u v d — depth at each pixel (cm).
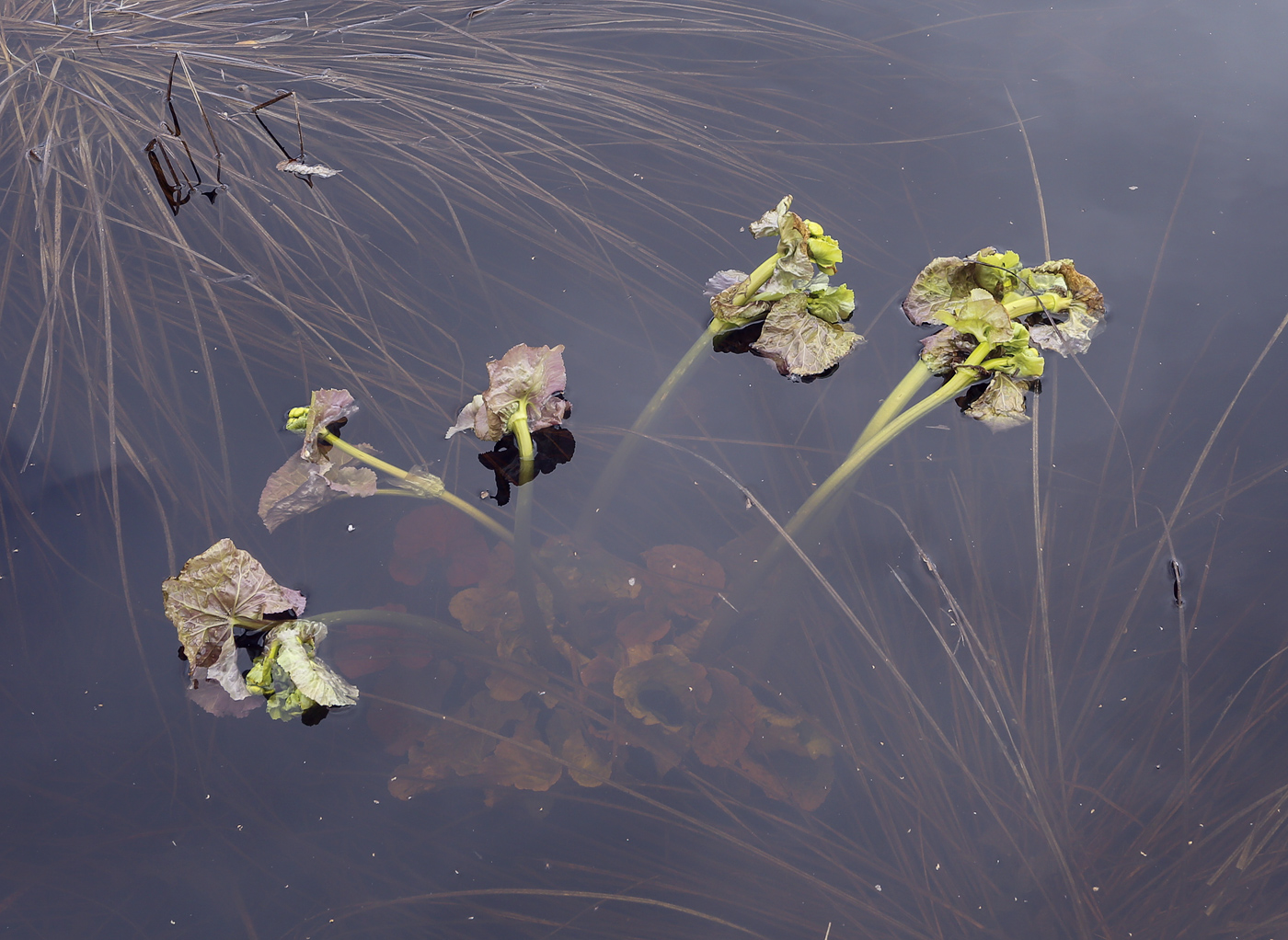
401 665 203
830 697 206
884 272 301
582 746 196
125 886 166
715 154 349
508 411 234
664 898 176
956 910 178
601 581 221
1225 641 208
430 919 169
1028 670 207
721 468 245
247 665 196
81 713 185
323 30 399
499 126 360
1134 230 311
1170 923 174
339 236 298
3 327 256
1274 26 425
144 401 240
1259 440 245
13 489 217
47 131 323
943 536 231
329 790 183
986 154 350
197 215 301
